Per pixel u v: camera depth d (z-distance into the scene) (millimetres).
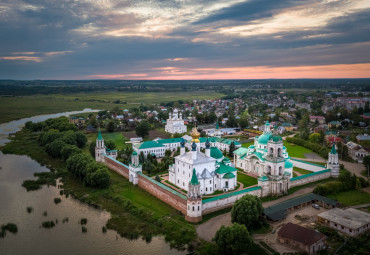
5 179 181750
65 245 110875
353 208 133375
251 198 122375
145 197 153375
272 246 106812
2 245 110438
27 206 143000
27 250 107750
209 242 110125
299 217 128875
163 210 137250
